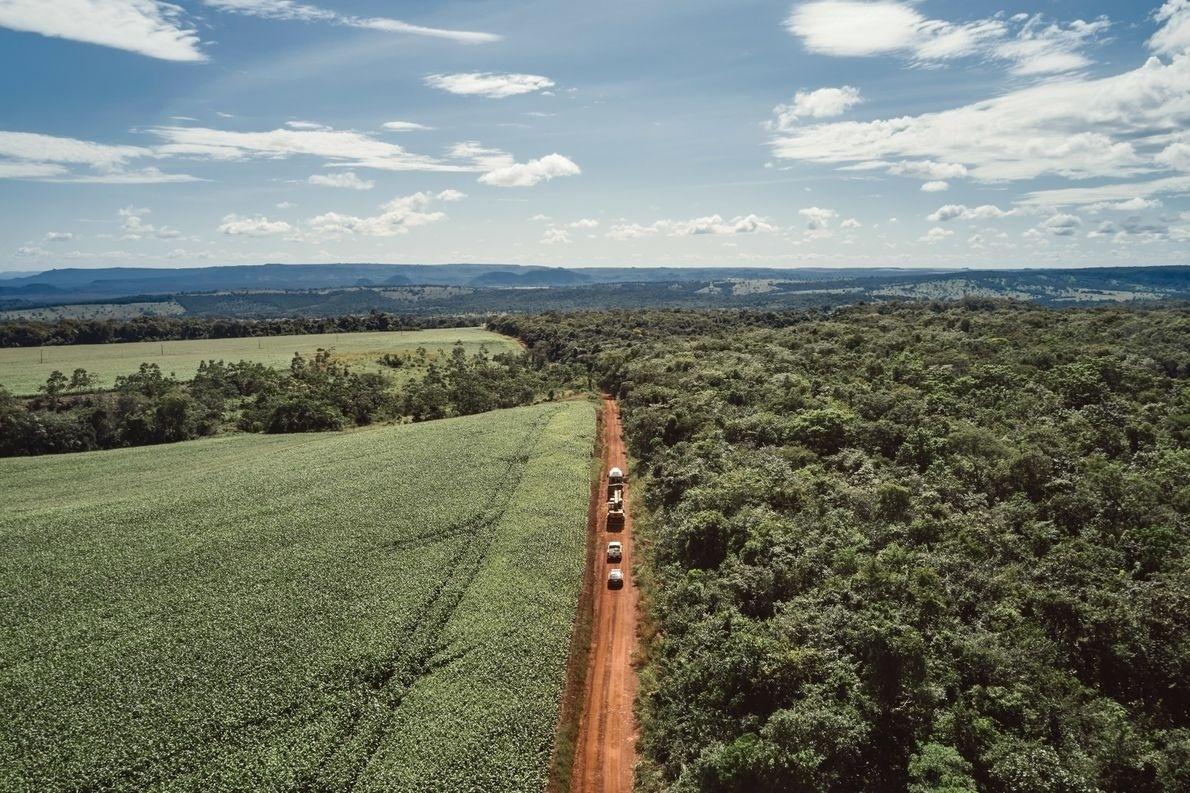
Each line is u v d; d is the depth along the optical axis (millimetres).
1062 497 55500
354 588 62969
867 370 105688
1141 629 40844
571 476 93250
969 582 47406
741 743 38375
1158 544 48031
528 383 163250
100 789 41250
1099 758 34531
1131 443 67750
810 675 42719
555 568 67500
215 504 82500
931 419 76562
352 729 46094
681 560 63969
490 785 41656
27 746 44000
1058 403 78625
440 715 47094
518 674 51531
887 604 44719
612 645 57375
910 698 39125
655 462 92188
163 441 125438
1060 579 47000
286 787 40938
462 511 80188
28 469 103625
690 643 51688
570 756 45281
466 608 59906
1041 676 39031
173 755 43625
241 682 49938
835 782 36438
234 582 63844
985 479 61625
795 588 51469
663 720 46500
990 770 34000
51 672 50844
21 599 60594
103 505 82438
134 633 55781
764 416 87188
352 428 137625
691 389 115250
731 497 66312
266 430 134250
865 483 64250
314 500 83812
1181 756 33750
